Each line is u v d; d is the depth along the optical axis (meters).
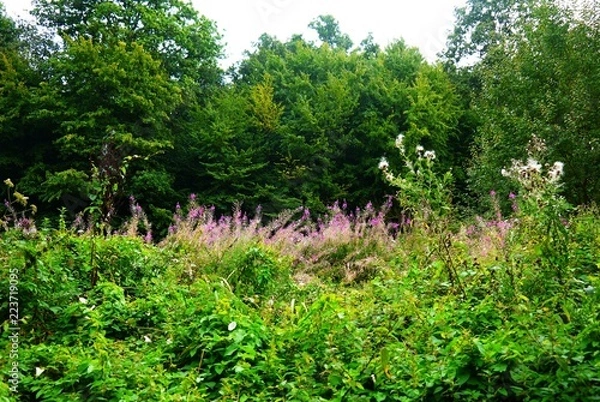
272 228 8.10
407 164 4.50
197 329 3.49
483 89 13.78
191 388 2.87
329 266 7.50
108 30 18.45
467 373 2.51
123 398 2.69
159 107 18.02
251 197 17.39
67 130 16.06
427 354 2.91
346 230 8.24
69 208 15.66
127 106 17.02
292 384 2.79
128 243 5.41
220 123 18.67
